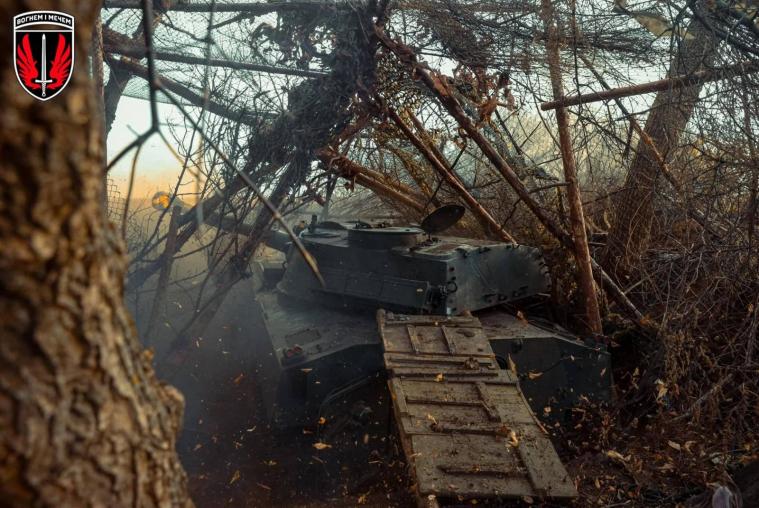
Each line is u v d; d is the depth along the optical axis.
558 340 7.55
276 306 9.09
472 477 4.70
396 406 5.55
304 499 6.85
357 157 9.94
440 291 7.53
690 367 7.05
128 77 8.66
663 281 8.68
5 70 1.40
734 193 7.91
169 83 8.70
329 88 7.98
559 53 8.88
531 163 10.88
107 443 1.69
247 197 8.34
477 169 10.83
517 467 4.80
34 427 1.54
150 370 1.94
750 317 7.11
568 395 7.59
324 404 6.79
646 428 7.52
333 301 8.48
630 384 8.49
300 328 7.98
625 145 9.18
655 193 8.72
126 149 1.48
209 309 8.57
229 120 8.38
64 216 1.50
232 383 9.06
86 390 1.62
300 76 8.34
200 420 8.17
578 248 8.59
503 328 7.78
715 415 6.89
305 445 6.94
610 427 7.31
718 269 7.45
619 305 9.16
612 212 10.10
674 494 6.16
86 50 1.56
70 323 1.56
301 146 8.09
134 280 8.91
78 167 1.51
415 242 8.30
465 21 8.23
